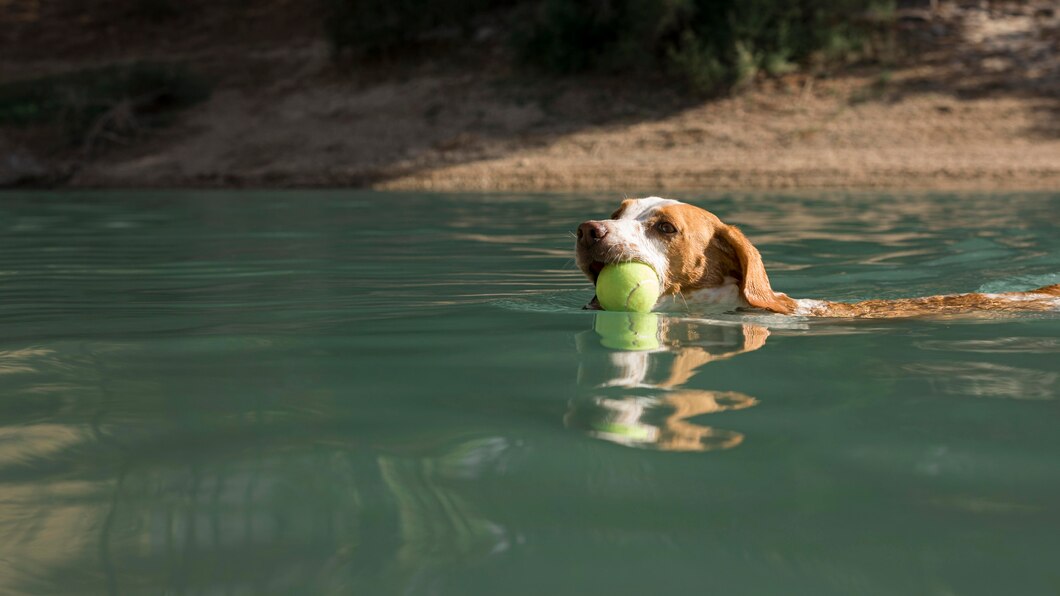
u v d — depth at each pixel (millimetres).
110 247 7324
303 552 1641
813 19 20156
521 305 4492
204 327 3902
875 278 5742
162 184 17062
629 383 2842
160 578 1555
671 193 13141
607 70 20438
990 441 2240
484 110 19438
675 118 18188
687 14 19828
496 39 22828
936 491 1913
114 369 3092
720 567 1581
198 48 25656
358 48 22844
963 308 4398
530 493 1906
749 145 16547
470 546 1662
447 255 6664
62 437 2318
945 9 21469
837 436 2281
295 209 11180
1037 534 1703
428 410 2537
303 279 5492
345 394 2723
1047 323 3979
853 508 1824
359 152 18000
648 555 1626
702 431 2322
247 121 20641
